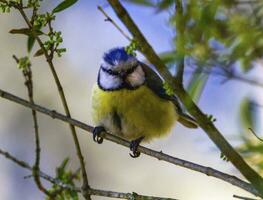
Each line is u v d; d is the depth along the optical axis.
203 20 4.00
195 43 4.04
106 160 17.30
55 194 7.38
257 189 4.87
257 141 4.69
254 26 3.92
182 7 4.12
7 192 16.77
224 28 4.00
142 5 4.43
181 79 4.68
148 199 6.58
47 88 17.58
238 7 3.95
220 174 5.86
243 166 4.89
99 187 17.05
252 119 4.77
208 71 4.15
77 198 7.33
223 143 4.91
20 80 17.50
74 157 17.20
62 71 17.78
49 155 17.25
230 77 4.19
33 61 17.45
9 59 17.52
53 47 6.79
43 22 6.44
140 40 4.64
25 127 17.34
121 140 8.98
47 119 17.42
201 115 4.92
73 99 17.69
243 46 3.97
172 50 4.35
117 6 4.58
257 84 4.20
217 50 4.05
